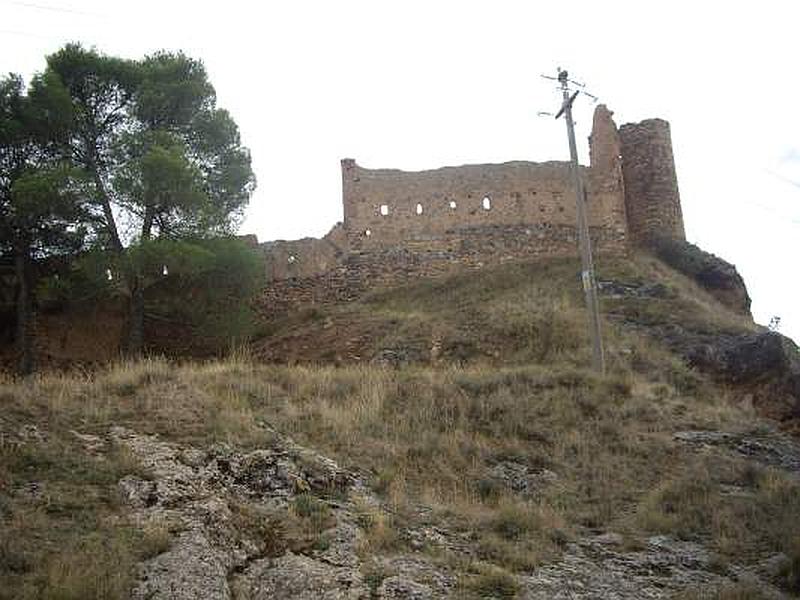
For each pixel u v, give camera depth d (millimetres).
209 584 9445
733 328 26422
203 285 27312
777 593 11094
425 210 34281
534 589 10383
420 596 9664
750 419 21031
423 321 27766
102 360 27547
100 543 9789
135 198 25984
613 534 13047
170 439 13391
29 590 8664
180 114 29391
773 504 14594
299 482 12539
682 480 15562
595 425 18375
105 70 28703
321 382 18625
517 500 13945
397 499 12773
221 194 29766
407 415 17312
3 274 28328
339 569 10164
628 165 36875
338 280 33531
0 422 13000
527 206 34344
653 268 32438
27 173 25719
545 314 26969
